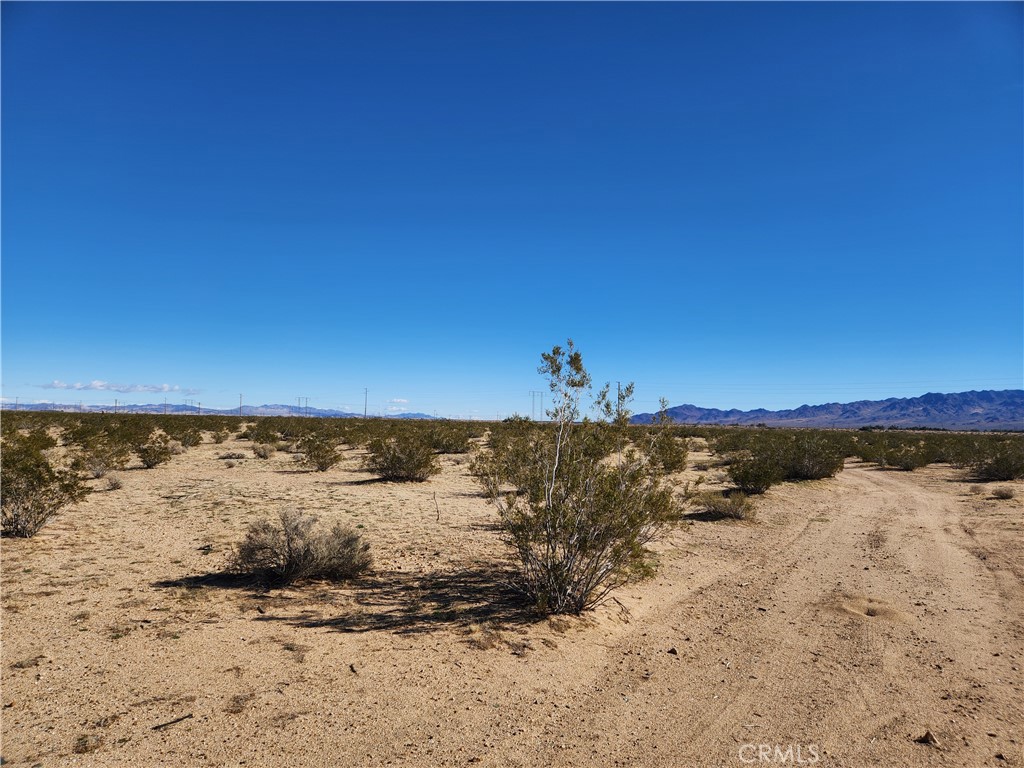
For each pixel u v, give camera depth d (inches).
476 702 190.4
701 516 582.9
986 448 1150.3
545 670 218.2
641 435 305.6
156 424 1882.4
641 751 165.0
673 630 270.8
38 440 784.3
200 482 733.3
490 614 277.4
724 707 193.5
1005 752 166.7
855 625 279.0
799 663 231.9
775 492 760.3
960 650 246.8
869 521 572.7
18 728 163.3
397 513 549.6
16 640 227.8
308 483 746.2
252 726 169.3
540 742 167.8
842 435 2289.6
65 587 299.3
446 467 977.5
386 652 229.1
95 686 191.5
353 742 163.0
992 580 359.9
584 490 288.8
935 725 182.5
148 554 374.6
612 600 306.0
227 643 232.7
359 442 1362.0
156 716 173.2
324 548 329.1
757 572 381.7
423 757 156.8
